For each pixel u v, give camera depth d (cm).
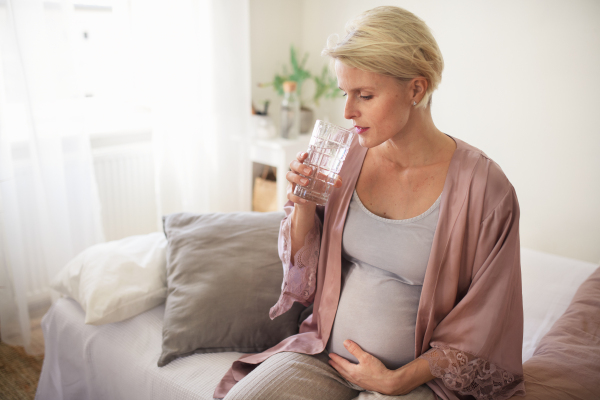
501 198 93
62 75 179
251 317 131
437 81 89
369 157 106
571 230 226
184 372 121
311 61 297
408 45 83
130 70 232
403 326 100
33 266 195
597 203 216
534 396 97
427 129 96
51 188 184
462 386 93
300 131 278
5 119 167
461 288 100
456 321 95
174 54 218
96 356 134
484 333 93
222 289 133
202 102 236
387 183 102
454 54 239
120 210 232
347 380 105
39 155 177
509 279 93
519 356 96
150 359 126
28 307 200
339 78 88
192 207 246
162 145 225
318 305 114
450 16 236
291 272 111
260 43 275
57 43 176
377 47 82
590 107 208
